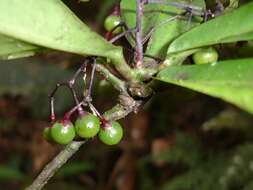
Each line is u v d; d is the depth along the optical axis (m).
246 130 0.61
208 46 0.29
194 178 0.62
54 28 0.26
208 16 0.31
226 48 0.32
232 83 0.24
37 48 0.28
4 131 0.79
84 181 0.74
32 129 0.76
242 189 0.60
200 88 0.24
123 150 0.72
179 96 0.35
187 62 0.31
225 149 0.66
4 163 0.77
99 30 0.68
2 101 0.77
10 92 0.68
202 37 0.28
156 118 0.71
